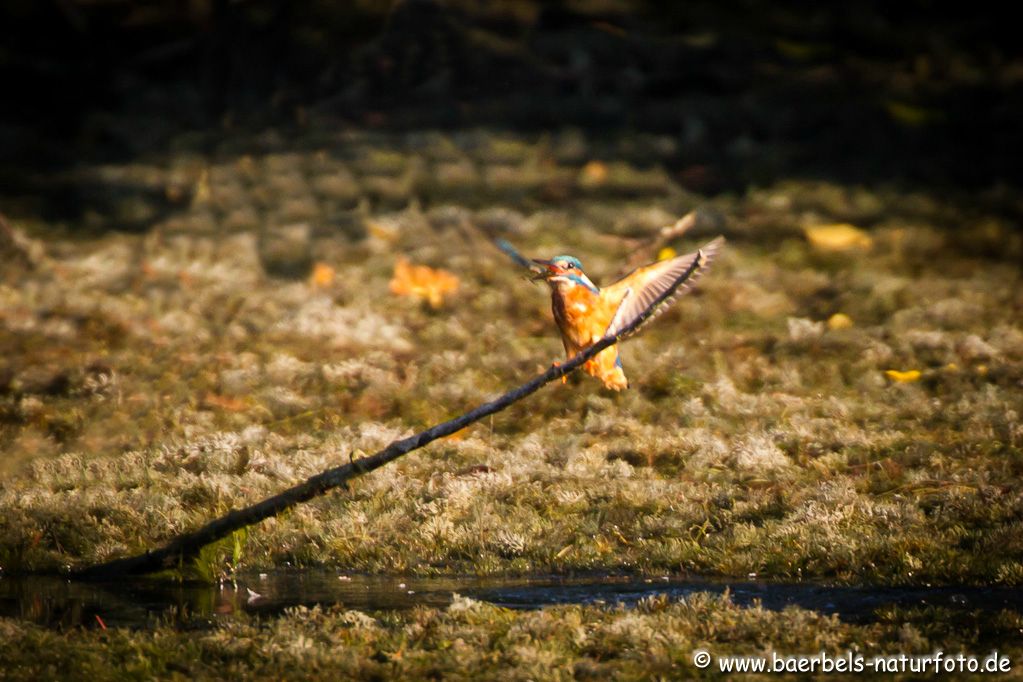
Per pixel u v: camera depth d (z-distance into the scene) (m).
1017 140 24.12
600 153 22.92
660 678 6.93
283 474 10.80
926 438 11.57
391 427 12.27
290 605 8.35
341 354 14.45
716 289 16.92
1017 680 6.80
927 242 19.42
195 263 17.70
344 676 7.05
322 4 26.00
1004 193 21.86
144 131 24.08
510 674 6.96
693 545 9.21
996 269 18.31
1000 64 27.66
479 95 25.27
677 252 18.48
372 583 8.80
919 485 10.27
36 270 17.34
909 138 24.19
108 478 10.89
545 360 14.08
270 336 14.95
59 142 24.03
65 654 7.34
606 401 12.90
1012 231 20.22
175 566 8.97
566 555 9.17
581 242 18.88
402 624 7.85
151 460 11.27
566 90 25.59
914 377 13.68
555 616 7.85
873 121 24.64
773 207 20.73
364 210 19.92
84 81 26.11
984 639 7.42
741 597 8.27
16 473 11.15
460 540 9.41
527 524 9.63
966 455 11.05
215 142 23.14
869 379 13.57
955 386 13.25
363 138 23.25
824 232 19.30
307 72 25.16
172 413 12.62
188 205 20.83
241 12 24.73
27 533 9.55
